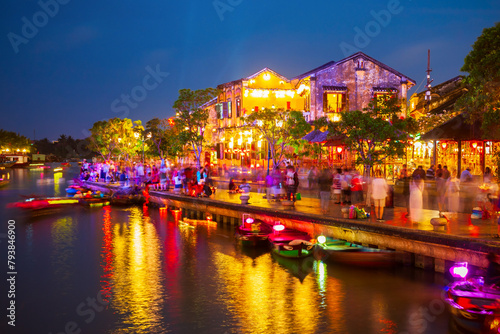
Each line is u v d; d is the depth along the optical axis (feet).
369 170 87.15
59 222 97.45
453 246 49.06
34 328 41.16
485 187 65.05
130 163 226.79
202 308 45.21
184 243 74.90
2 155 469.16
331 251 57.98
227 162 192.13
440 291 48.88
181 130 155.84
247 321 41.86
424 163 122.01
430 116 132.05
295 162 143.43
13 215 107.76
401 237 55.11
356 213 64.03
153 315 43.62
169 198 114.62
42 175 280.51
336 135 97.91
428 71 143.64
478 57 71.82
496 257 44.39
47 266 61.36
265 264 61.16
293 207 78.48
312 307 45.06
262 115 120.57
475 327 38.40
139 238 79.36
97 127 225.35
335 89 149.59
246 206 83.82
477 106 72.79
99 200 127.85
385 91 150.61
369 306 45.01
